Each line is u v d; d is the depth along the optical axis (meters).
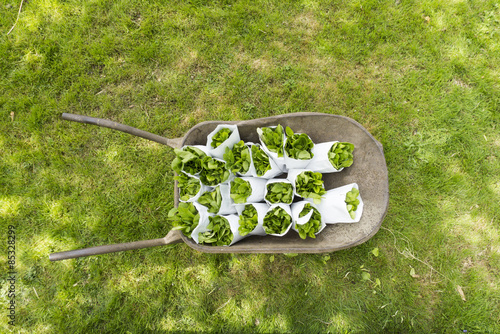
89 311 2.18
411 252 2.17
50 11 2.38
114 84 2.38
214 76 2.36
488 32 2.30
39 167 2.30
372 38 2.34
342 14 2.37
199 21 2.37
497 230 2.16
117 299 2.17
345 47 2.35
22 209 2.25
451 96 2.28
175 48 2.38
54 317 2.14
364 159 1.62
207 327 2.15
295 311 2.15
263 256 2.21
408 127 2.29
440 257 2.15
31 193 2.26
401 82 2.31
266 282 2.18
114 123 1.64
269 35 2.38
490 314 2.08
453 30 2.32
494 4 2.29
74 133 2.32
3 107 2.32
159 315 2.17
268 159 1.57
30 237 2.23
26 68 2.34
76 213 2.26
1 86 2.33
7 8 2.37
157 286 2.19
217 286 2.19
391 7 2.36
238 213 1.67
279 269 2.20
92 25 2.38
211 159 1.53
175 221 1.54
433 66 2.31
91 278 2.20
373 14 2.35
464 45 2.30
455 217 2.19
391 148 2.27
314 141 1.72
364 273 2.11
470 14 2.31
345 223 1.67
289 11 2.38
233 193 1.55
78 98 2.35
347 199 1.53
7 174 2.28
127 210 2.25
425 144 2.24
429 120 2.27
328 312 2.15
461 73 2.30
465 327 2.08
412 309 2.12
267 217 1.56
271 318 2.15
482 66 2.29
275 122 1.61
